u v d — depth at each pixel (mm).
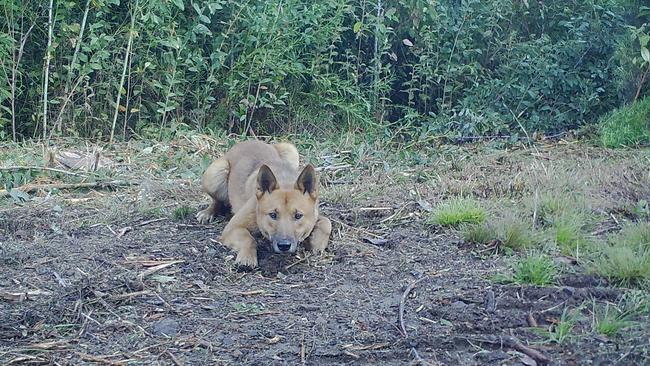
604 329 2064
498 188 3365
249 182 2859
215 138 4477
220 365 1976
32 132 4648
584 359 1956
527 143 4578
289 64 4762
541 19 5285
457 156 4172
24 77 4641
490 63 5219
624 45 4672
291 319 2201
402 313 2207
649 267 2363
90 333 2133
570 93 5012
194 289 2393
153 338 2107
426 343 2057
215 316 2227
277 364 1979
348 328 2148
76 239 2812
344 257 2633
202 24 4586
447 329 2131
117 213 3070
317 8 4668
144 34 4621
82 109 4516
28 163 3752
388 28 4789
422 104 5266
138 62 4645
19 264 2570
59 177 3611
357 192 3348
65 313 2225
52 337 2117
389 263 2586
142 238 2812
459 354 2014
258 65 4680
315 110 5016
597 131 4605
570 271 2451
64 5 4418
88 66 4352
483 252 2648
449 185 3408
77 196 3383
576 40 4938
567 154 4176
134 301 2305
